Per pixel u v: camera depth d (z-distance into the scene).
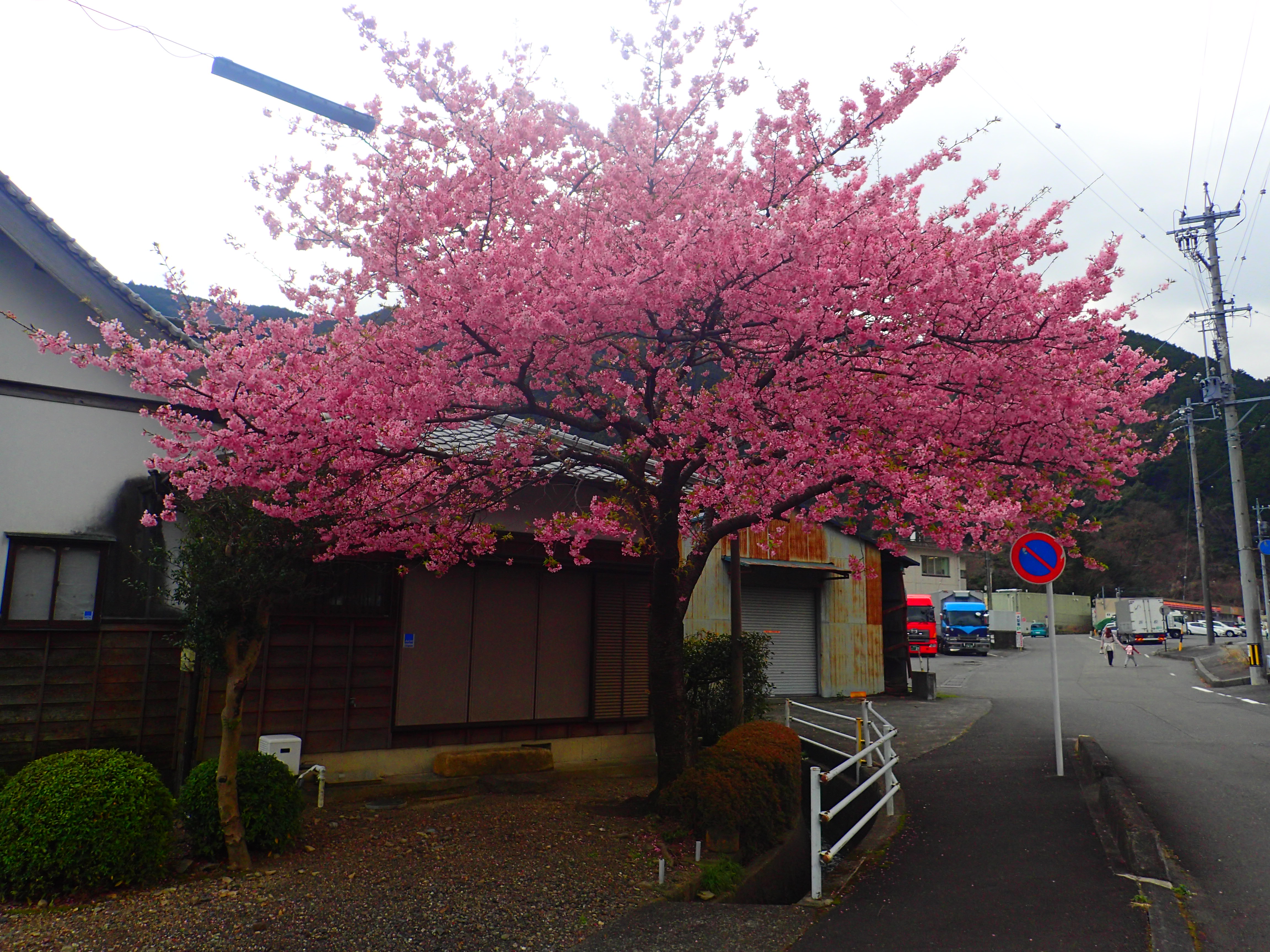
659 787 8.06
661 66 7.66
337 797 8.81
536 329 6.01
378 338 6.58
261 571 6.09
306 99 6.01
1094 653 42.66
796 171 7.06
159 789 5.96
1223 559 68.81
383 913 5.22
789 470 7.02
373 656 9.77
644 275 6.27
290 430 6.08
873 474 6.96
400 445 6.67
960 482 7.65
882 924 5.23
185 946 4.69
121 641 8.30
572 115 7.93
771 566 18.66
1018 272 6.67
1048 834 7.23
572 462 8.52
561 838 7.10
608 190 7.63
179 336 8.22
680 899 5.80
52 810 5.51
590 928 5.07
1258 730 13.25
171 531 8.60
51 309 8.40
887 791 8.41
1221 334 25.44
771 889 6.88
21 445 8.13
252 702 8.93
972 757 11.62
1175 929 4.95
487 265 6.31
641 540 8.63
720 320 7.10
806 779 11.07
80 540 8.16
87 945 4.69
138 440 8.64
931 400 7.57
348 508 7.06
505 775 10.21
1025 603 63.91
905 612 22.62
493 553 10.49
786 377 6.82
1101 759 9.55
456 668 10.48
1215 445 60.28
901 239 6.71
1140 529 73.56
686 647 12.66
